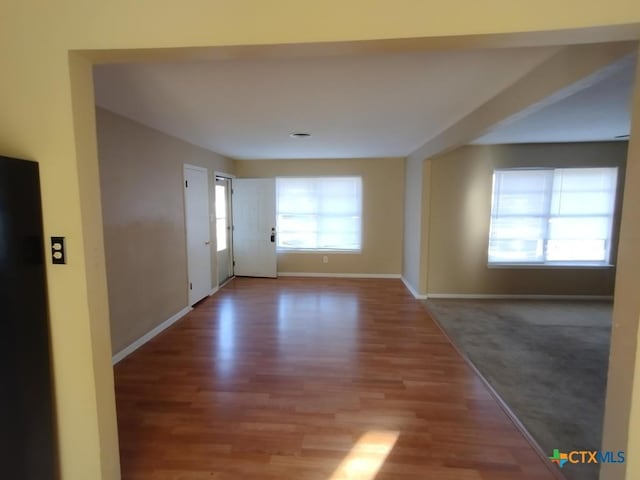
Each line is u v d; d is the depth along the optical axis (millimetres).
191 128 3562
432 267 5035
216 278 5320
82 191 1370
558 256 4949
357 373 2746
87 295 1401
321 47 1283
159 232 3662
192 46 1269
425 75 2137
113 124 2916
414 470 1753
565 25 1153
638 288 1174
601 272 4891
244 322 3941
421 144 4668
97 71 2041
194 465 1787
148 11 1266
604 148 4684
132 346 3178
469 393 2457
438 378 2668
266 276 6250
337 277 6316
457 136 3299
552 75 1869
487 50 1797
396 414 2211
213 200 5168
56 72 1309
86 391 1443
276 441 1961
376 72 2084
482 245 4965
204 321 3977
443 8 1197
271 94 2484
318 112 2963
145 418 2170
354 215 6281
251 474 1729
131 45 1280
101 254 1478
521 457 1841
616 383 1266
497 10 1178
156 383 2594
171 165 3930
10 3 1299
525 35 1196
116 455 1584
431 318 4090
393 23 1214
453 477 1706
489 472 1738
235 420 2148
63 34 1293
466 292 5051
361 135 3977
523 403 2338
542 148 4746
